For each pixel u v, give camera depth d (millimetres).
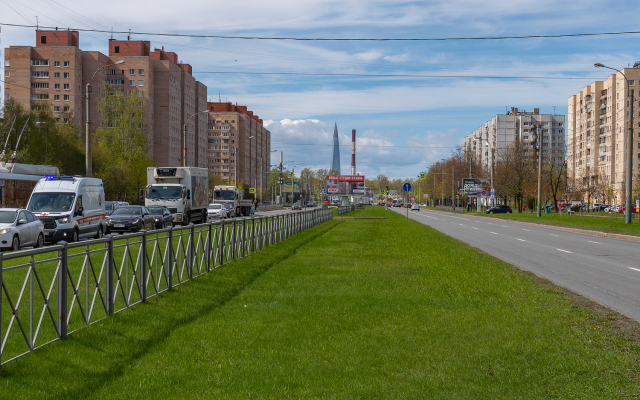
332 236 28844
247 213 66312
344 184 119188
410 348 7020
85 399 5258
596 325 7961
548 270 14977
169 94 111812
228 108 165125
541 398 5258
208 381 5777
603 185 98875
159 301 9539
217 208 52625
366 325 8289
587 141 127625
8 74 97125
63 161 62000
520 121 148625
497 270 14133
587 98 127375
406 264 15977
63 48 97125
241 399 5293
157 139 110812
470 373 6020
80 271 7191
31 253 6070
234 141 161000
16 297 5836
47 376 5617
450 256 17703
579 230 35469
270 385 5672
